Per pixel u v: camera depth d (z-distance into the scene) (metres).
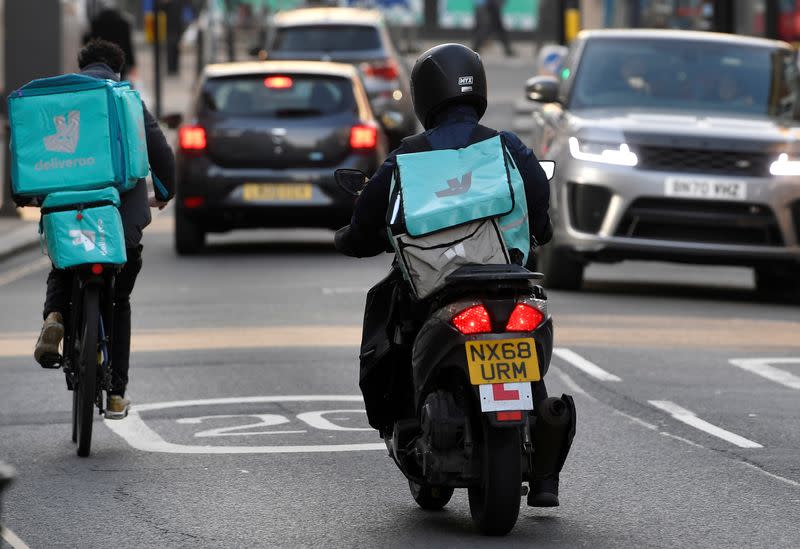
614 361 26.52
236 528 15.99
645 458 19.28
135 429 21.27
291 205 42.38
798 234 34.34
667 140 34.12
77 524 16.20
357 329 30.03
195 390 24.08
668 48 37.66
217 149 42.44
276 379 24.97
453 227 15.12
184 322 30.94
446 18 150.75
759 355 27.45
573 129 34.94
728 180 33.97
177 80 107.44
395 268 15.95
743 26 63.62
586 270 41.75
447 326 14.79
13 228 48.72
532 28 154.62
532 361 14.70
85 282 19.33
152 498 17.31
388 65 63.72
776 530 15.87
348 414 22.22
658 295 35.88
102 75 20.75
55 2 63.59
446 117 15.71
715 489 17.67
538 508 16.80
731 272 42.03
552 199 35.22
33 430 21.31
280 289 35.94
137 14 158.25
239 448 20.00
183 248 43.56
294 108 42.88
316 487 17.81
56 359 19.88
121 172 19.41
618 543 15.34
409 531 15.82
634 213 34.06
